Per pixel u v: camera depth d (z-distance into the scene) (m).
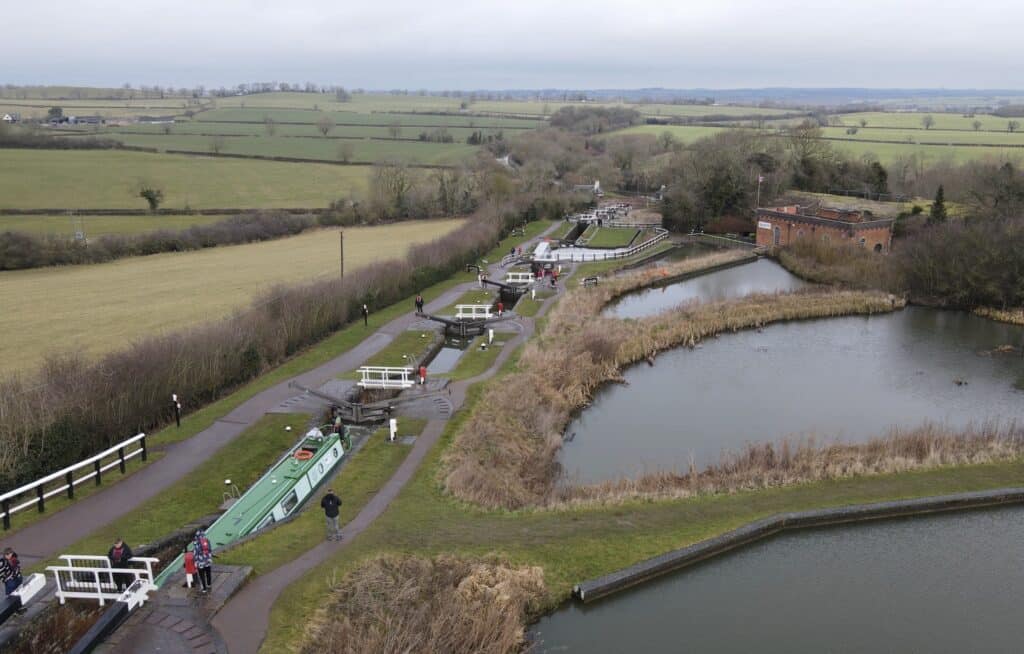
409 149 171.62
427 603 23.05
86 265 81.75
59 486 30.25
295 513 28.11
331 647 20.72
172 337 42.12
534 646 23.48
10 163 127.81
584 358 49.56
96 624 19.78
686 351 56.78
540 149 170.38
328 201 118.69
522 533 28.20
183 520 27.94
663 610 25.53
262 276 74.62
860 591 26.77
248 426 36.94
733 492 32.84
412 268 69.44
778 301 68.06
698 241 109.56
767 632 24.52
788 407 45.94
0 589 20.91
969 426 39.88
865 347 58.28
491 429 36.56
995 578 27.61
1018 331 63.03
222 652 19.59
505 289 71.00
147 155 144.38
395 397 41.09
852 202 114.81
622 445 40.06
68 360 38.41
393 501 29.55
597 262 86.50
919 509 31.89
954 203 107.62
